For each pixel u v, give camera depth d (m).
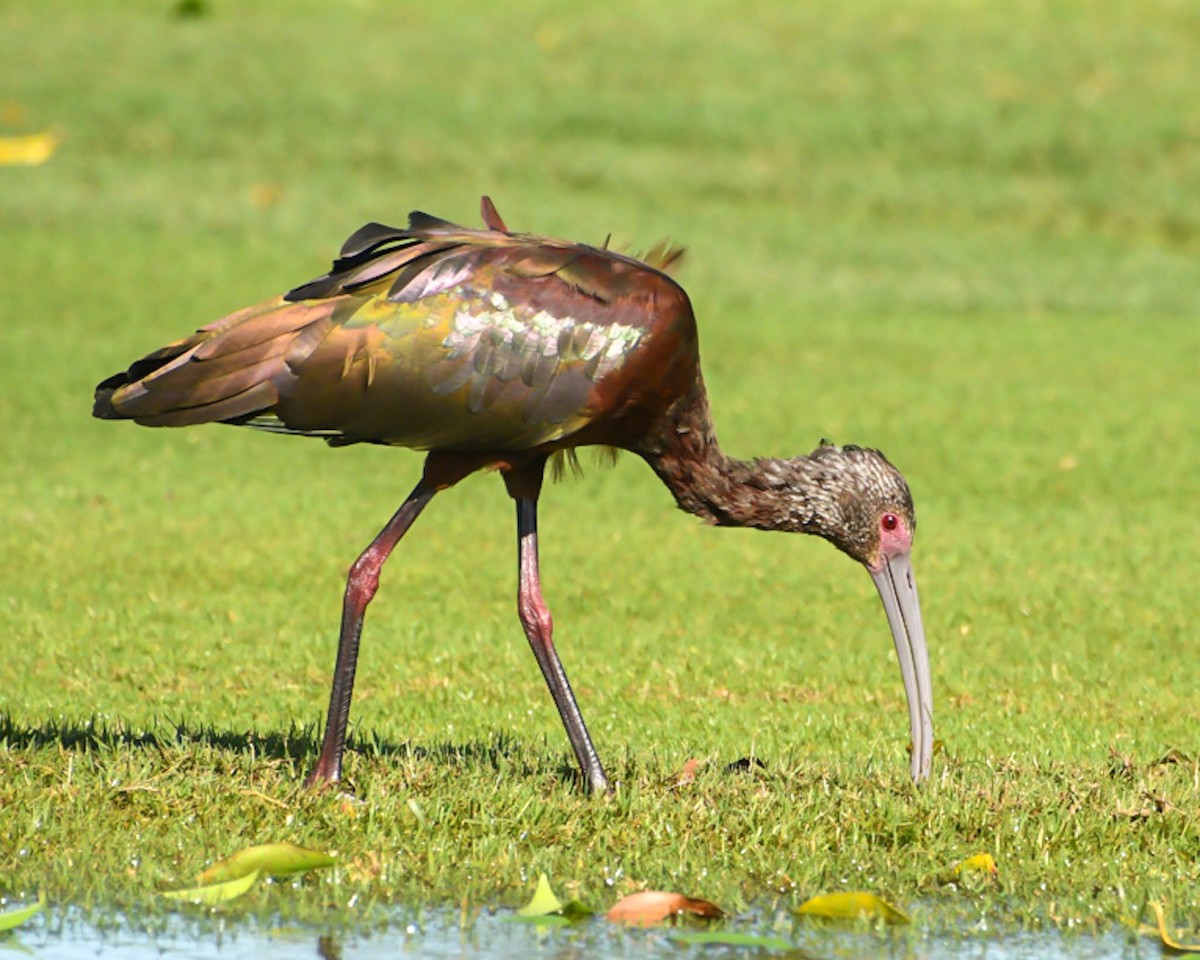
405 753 9.47
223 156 28.16
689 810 8.63
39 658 11.75
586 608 13.48
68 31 32.62
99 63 31.09
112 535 15.01
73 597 13.27
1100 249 26.78
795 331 22.58
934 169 28.86
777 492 9.51
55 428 18.25
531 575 9.26
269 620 12.87
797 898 8.04
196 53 31.75
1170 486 17.22
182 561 14.33
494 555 14.95
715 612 13.50
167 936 7.45
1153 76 31.80
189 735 9.58
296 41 32.56
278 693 11.11
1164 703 11.45
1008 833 8.54
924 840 8.48
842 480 9.50
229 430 18.92
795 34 33.22
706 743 10.21
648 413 9.21
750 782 9.10
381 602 13.48
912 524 9.58
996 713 11.16
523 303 8.81
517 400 8.84
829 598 14.01
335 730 8.82
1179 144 29.61
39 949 7.29
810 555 15.34
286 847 7.84
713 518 9.58
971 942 7.62
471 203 26.75
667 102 30.39
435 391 8.74
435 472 9.09
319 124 29.20
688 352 9.15
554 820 8.51
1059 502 16.69
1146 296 24.92
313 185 27.23
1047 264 26.03
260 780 8.78
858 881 8.16
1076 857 8.37
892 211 27.66
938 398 20.00
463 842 8.28
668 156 28.88
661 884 8.05
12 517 15.39
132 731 9.78
